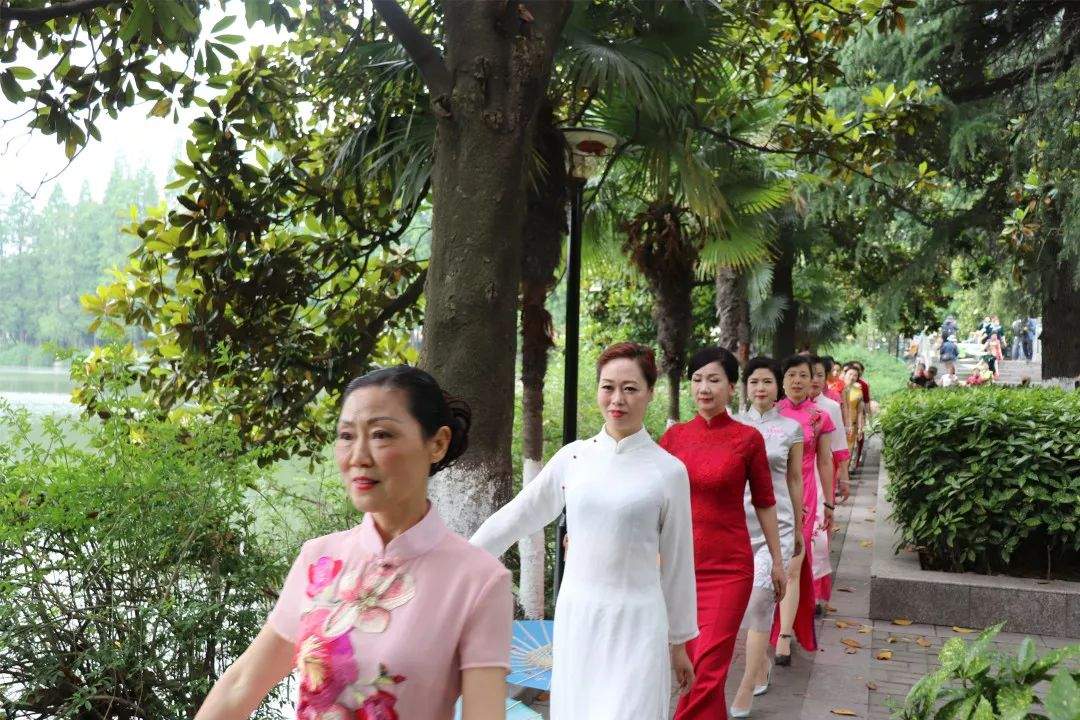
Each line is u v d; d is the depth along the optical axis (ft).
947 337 103.81
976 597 21.89
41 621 12.74
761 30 28.37
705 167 25.20
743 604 14.38
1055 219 49.62
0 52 19.90
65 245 171.73
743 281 47.73
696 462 14.75
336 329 27.71
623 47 22.47
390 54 22.98
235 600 13.61
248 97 24.99
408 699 5.91
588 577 12.18
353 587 6.22
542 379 24.09
